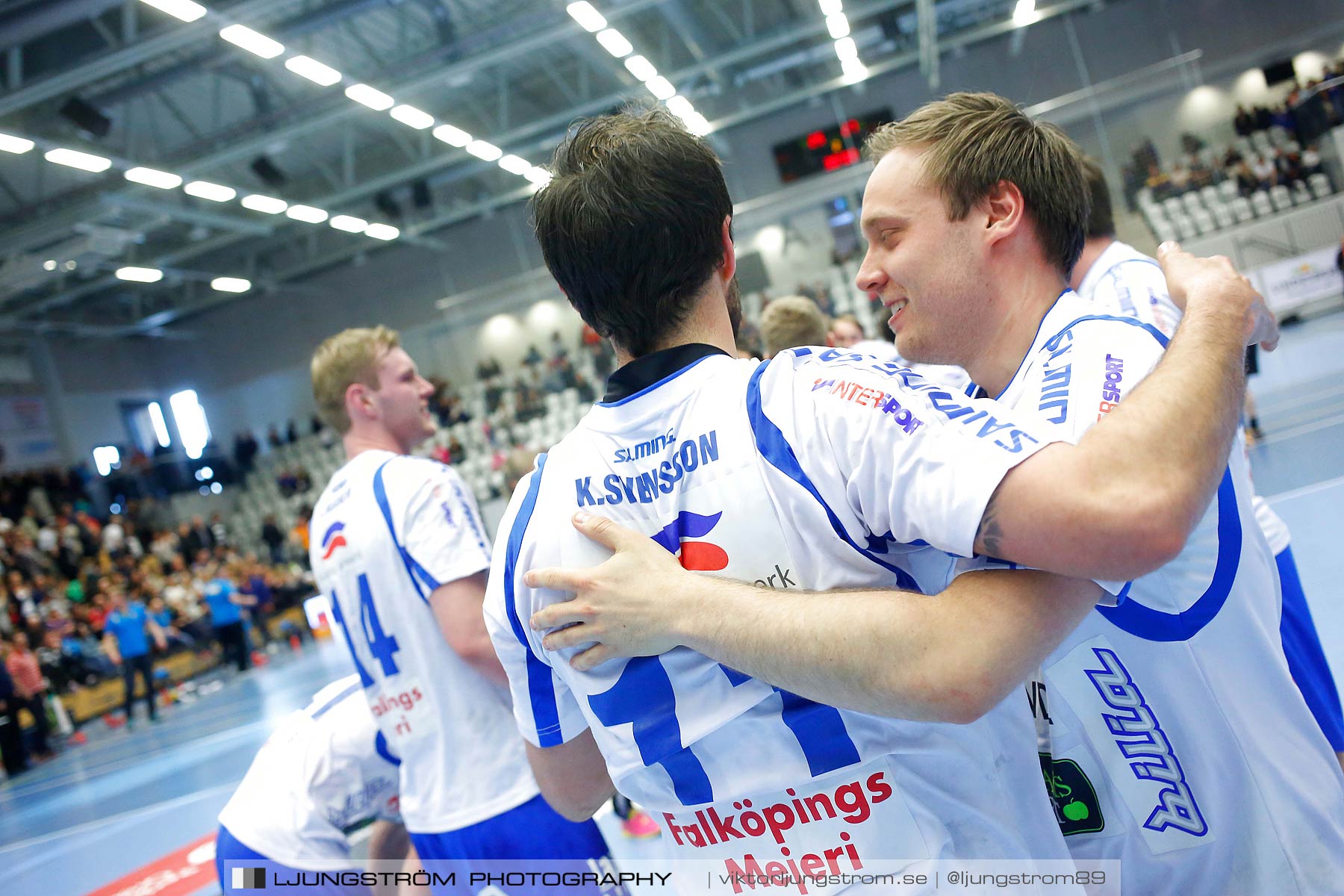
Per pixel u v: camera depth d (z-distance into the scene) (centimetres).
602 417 95
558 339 1340
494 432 1304
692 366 90
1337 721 166
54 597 1434
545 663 99
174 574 1563
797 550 83
